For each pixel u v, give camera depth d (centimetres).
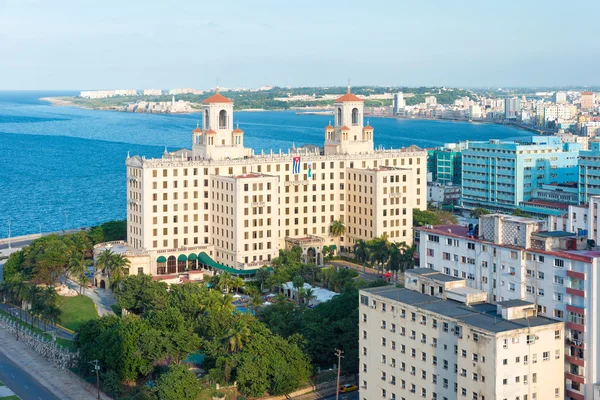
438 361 18175
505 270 19638
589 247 19475
